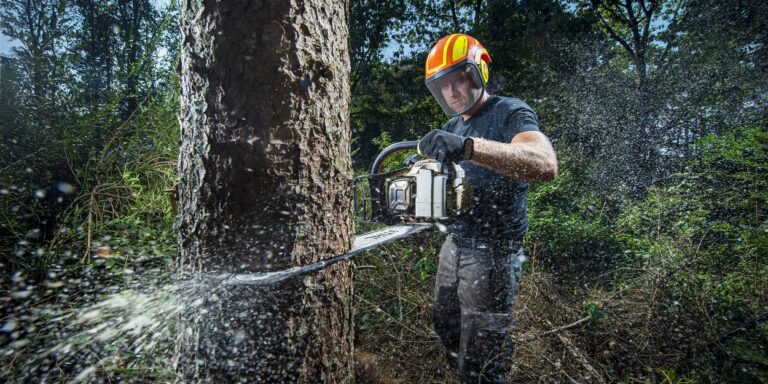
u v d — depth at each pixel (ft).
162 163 9.40
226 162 3.53
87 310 5.79
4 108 8.23
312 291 3.82
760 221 10.84
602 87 32.07
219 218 3.62
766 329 7.02
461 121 6.70
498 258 5.77
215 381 3.69
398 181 4.84
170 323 4.81
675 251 9.51
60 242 7.33
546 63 36.58
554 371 6.37
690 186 14.14
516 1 39.47
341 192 4.15
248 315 3.64
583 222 13.25
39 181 8.32
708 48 29.25
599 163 22.94
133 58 11.49
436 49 6.26
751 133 12.99
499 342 5.78
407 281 9.20
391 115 48.06
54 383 4.77
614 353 6.95
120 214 8.54
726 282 8.79
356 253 3.94
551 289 9.01
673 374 6.27
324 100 3.85
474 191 5.85
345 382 4.35
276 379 3.71
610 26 50.08
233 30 3.41
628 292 8.99
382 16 47.55
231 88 3.46
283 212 3.59
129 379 4.75
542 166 4.50
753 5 27.61
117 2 11.44
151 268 7.16
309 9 3.63
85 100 9.92
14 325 5.73
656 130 25.29
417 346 7.10
